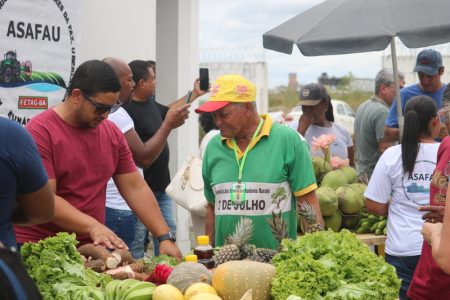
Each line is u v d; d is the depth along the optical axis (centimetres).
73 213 415
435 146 512
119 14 820
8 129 327
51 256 348
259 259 401
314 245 369
